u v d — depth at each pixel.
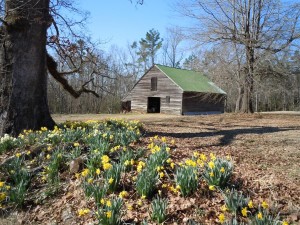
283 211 4.16
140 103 37.84
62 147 6.73
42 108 9.55
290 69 25.94
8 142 7.30
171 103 34.19
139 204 4.31
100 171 5.36
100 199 4.37
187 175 4.55
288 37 24.64
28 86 9.12
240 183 4.97
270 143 10.16
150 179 4.62
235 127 16.00
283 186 5.11
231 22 25.48
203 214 4.09
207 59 26.67
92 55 14.05
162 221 3.91
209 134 12.57
